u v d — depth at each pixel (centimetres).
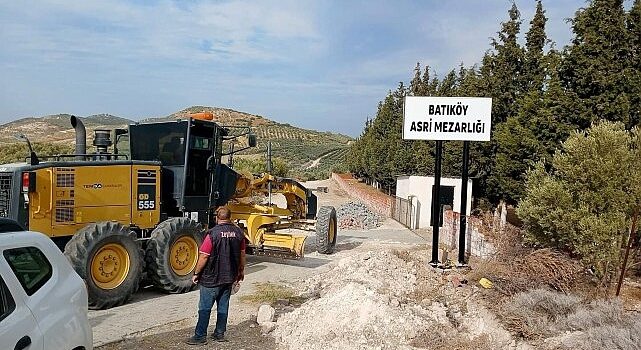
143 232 1091
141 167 1074
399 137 3941
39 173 921
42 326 436
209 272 748
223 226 762
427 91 3722
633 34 1277
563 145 1012
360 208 3094
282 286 1133
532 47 2008
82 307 511
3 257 430
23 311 424
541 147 1388
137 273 980
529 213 1016
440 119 1223
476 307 848
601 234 902
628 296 894
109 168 1020
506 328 735
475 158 2095
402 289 999
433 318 805
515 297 838
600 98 1288
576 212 942
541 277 919
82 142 1090
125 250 966
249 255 1517
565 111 1338
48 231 933
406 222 2519
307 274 1290
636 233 945
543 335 714
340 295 827
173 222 1062
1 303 410
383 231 2297
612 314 740
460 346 705
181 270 1075
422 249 1723
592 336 663
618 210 917
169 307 958
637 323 673
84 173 983
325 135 15512
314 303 845
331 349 696
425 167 2706
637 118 1255
